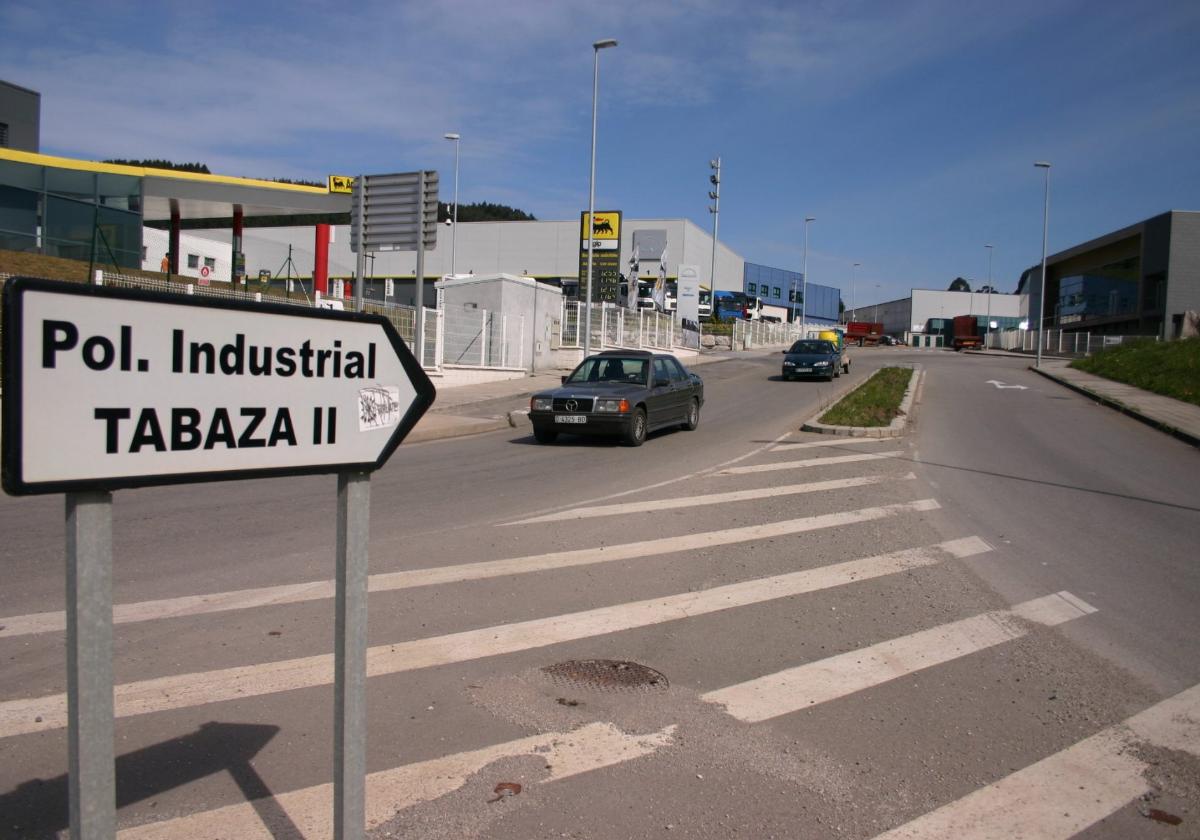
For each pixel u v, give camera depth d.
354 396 2.39
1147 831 3.44
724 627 5.72
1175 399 22.64
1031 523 9.18
